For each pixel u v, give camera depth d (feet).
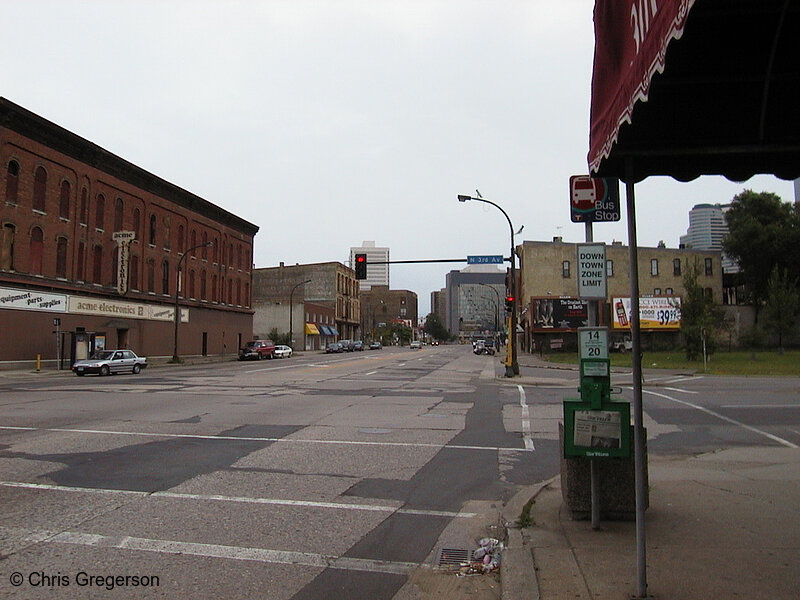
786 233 225.97
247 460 32.60
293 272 367.04
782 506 22.47
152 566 17.48
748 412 52.75
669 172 18.92
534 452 35.50
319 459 33.01
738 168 18.53
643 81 11.48
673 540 18.53
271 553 18.76
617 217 19.85
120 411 52.95
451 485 27.71
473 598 15.75
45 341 126.62
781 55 14.61
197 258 193.77
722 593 14.43
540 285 232.53
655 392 71.36
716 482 26.55
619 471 20.75
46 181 127.85
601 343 19.33
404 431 42.83
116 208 152.56
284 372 117.39
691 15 13.19
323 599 15.48
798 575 15.57
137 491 26.00
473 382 92.02
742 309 229.86
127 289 150.41
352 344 303.07
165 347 173.47
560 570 16.16
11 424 44.96
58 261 132.16
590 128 16.52
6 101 114.62
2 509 23.16
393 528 21.50
